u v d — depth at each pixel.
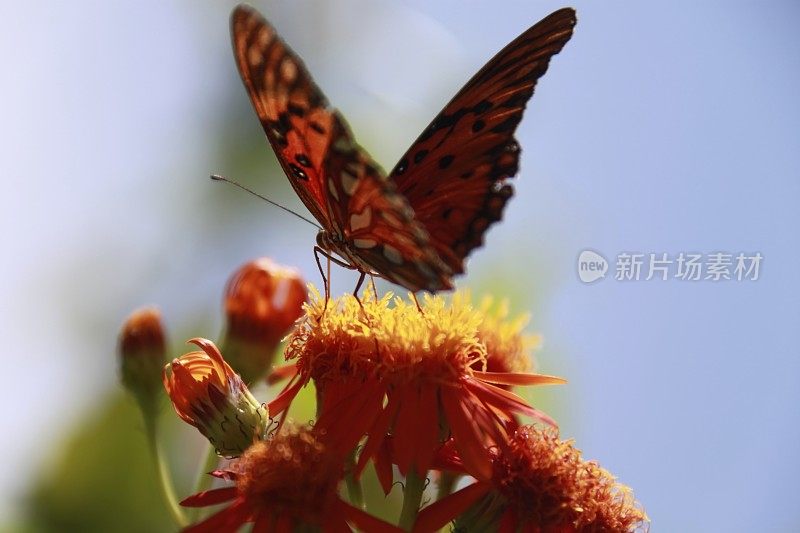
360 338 0.50
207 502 0.49
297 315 0.55
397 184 0.51
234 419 0.50
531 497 0.49
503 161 0.51
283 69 0.49
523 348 0.54
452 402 0.49
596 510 0.49
